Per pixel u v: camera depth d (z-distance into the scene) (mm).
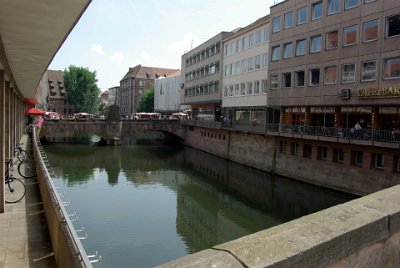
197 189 35875
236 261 1869
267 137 42594
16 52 11836
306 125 37094
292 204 29891
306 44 37469
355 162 30266
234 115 58812
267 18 49281
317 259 2176
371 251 2711
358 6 31031
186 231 22953
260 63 48781
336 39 33625
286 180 37938
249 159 47125
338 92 33125
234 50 57312
